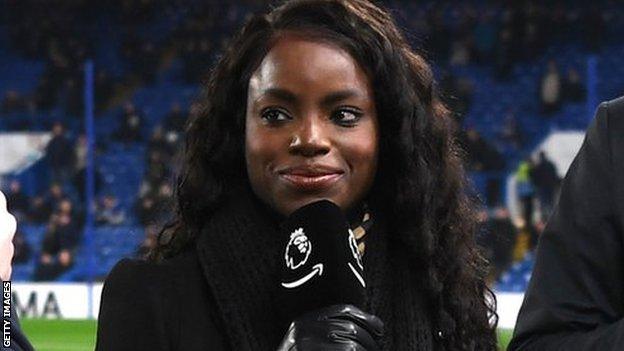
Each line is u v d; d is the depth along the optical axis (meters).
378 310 2.42
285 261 2.23
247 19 2.53
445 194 2.59
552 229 3.26
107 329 2.44
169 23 30.19
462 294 2.58
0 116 28.30
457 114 2.77
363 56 2.40
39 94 28.48
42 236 24.86
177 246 2.55
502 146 27.67
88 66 19.61
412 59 2.59
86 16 30.23
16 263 24.47
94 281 24.00
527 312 3.23
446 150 2.61
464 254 2.59
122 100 29.22
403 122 2.47
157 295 2.44
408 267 2.51
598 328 3.09
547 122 28.12
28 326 19.53
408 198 2.51
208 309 2.43
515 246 22.53
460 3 30.22
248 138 2.40
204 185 2.55
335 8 2.43
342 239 2.19
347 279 2.18
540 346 3.17
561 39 29.58
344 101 2.37
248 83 2.50
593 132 3.29
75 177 24.78
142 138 28.55
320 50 2.37
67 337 18.16
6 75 29.91
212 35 29.67
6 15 30.23
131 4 30.33
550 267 3.23
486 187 24.09
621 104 3.29
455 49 29.41
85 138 25.45
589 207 3.21
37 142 26.12
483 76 29.22
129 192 27.48
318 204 2.20
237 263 2.40
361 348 2.14
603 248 3.18
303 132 2.34
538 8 29.72
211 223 2.48
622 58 29.45
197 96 2.62
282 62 2.37
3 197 2.46
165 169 17.77
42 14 30.22
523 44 29.45
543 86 28.11
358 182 2.39
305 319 2.16
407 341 2.42
